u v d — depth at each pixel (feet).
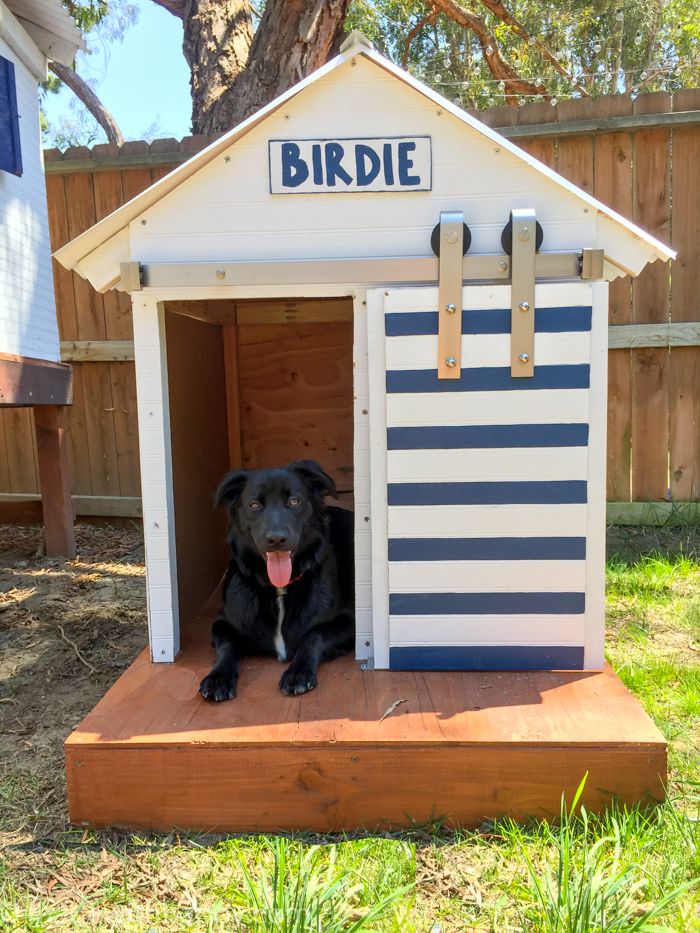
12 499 19.38
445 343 7.91
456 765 6.95
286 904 5.44
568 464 8.04
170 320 9.67
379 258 8.03
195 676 8.57
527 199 7.97
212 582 12.17
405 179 8.00
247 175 8.09
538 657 8.39
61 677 10.91
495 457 8.08
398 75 7.73
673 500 17.13
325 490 9.39
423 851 6.68
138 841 6.91
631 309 16.65
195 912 5.98
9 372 13.62
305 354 14.03
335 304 13.58
